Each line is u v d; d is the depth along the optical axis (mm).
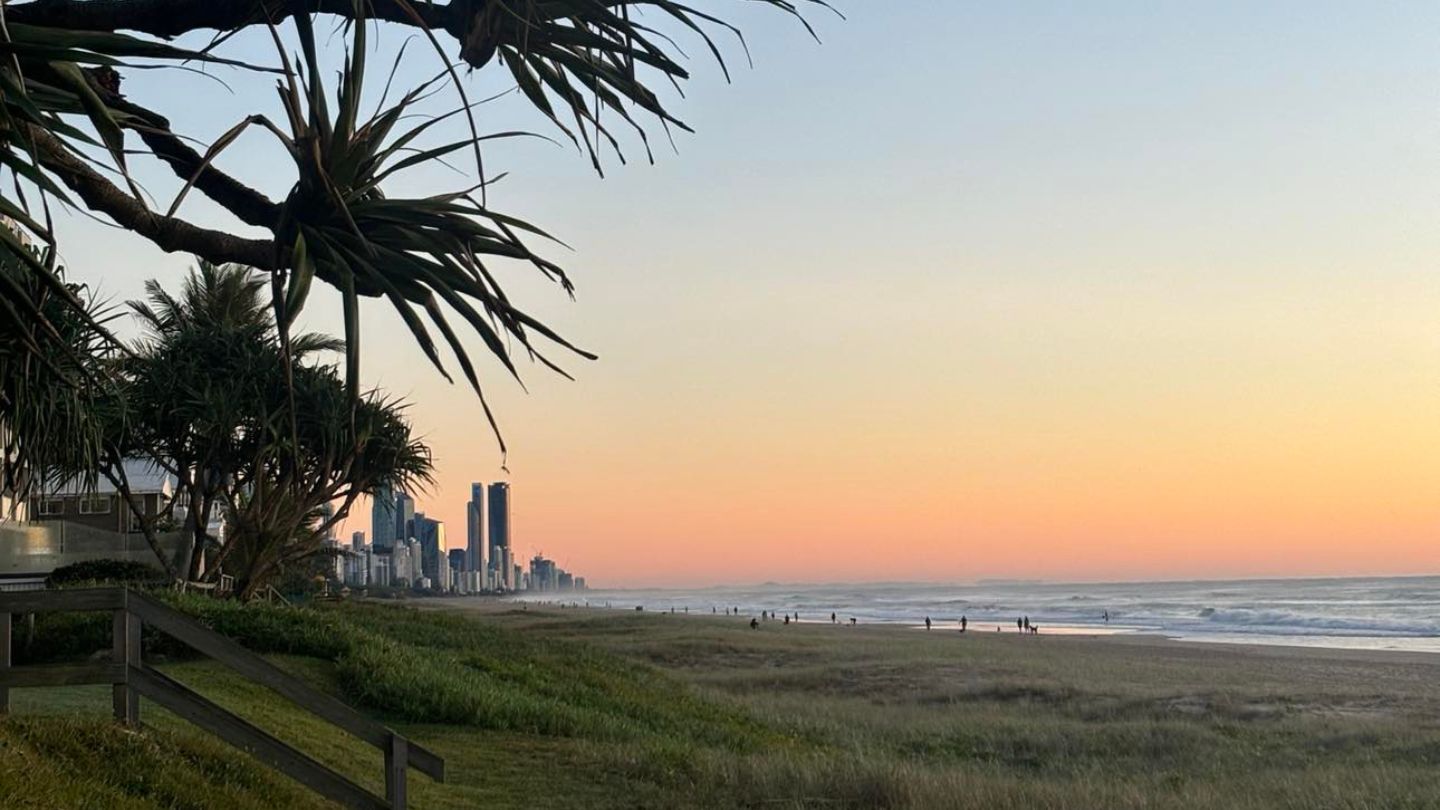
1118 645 69438
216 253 5188
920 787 14820
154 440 27250
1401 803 17531
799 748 21938
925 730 26531
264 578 30391
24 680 8734
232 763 9828
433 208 4750
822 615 158125
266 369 27531
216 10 5125
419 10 5223
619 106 5445
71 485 37250
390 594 163625
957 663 46469
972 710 31453
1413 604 147625
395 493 31266
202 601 20969
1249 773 21266
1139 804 15742
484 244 4809
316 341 29047
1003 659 49750
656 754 16250
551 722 17953
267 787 9805
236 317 28984
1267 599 184125
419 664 20078
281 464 28234
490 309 4754
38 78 4242
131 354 4395
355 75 4672
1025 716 30344
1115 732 26281
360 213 4727
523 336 4805
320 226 4723
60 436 14328
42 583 28203
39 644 17250
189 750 9617
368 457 29906
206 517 28906
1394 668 48625
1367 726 27484
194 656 18094
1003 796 14891
